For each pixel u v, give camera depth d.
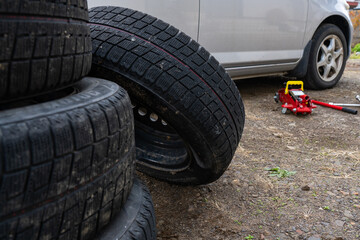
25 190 0.80
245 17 3.74
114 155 1.08
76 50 1.12
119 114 1.11
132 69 1.58
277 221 1.79
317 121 3.54
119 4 2.90
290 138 3.04
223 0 3.50
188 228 1.74
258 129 3.26
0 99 0.93
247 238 1.66
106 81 1.35
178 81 1.58
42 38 0.96
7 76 0.90
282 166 2.45
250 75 4.27
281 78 5.75
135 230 1.17
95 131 0.97
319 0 4.59
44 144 0.83
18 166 0.78
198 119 1.60
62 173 0.88
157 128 2.13
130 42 1.64
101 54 1.63
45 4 0.95
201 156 1.76
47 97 1.23
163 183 2.22
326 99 4.50
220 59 3.64
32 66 0.95
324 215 1.83
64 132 0.88
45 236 0.88
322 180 2.22
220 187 2.14
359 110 3.97
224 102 1.69
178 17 3.19
